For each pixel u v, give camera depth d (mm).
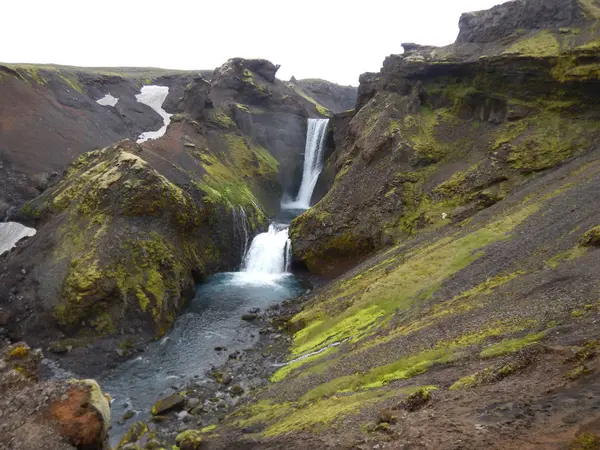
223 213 55250
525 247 28641
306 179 86750
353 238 49312
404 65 62188
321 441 14898
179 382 29812
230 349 34438
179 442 21438
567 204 31906
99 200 43000
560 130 45156
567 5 50938
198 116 75062
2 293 37875
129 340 35594
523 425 10570
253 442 18141
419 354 20766
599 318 16391
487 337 19266
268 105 97438
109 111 99688
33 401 12359
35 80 89500
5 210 58281
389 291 31734
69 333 35156
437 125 55938
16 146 69750
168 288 41000
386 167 52312
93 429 11766
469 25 60656
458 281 28734
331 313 34312
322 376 23828
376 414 15430
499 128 50188
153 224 44469
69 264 38469
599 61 43781
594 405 10367
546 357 14562
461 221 40844
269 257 54375
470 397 13688
